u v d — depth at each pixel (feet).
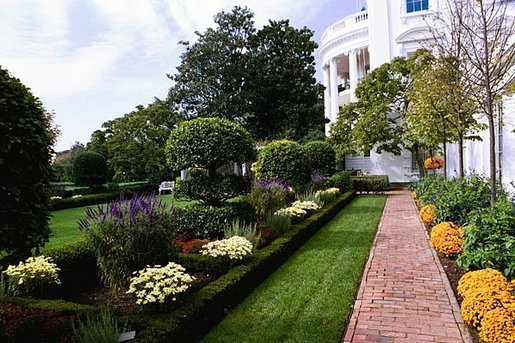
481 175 30.58
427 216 25.75
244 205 20.84
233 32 83.25
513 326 8.87
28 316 8.71
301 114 80.69
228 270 14.30
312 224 24.50
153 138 67.51
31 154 9.47
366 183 53.01
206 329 11.03
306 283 14.99
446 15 36.70
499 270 12.49
